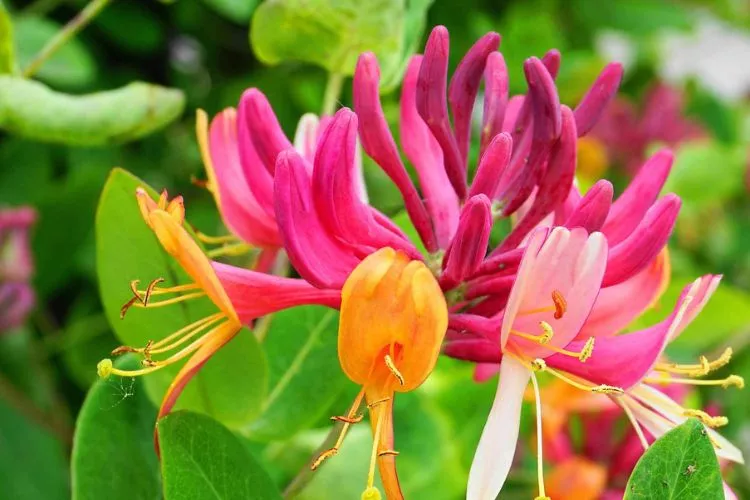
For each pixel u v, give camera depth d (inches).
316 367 12.6
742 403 20.2
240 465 10.7
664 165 10.9
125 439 11.3
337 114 10.2
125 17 17.6
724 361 10.9
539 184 10.9
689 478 9.9
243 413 11.8
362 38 12.5
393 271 9.9
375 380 10.3
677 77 26.4
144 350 10.4
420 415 14.1
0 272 14.7
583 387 10.5
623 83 24.9
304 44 12.6
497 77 11.2
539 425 10.3
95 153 17.6
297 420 12.5
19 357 15.7
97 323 16.1
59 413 15.4
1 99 12.2
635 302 10.8
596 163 21.3
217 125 11.3
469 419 14.9
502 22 19.4
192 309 11.4
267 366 11.5
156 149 18.4
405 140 11.6
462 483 14.0
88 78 15.5
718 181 20.4
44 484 15.1
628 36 22.1
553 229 10.0
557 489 14.0
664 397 10.9
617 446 14.4
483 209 10.2
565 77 18.6
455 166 11.2
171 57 18.9
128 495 11.1
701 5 26.5
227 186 11.2
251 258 14.1
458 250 10.4
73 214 16.4
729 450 10.9
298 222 10.2
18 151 16.8
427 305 9.9
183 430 10.6
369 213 10.6
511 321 10.2
